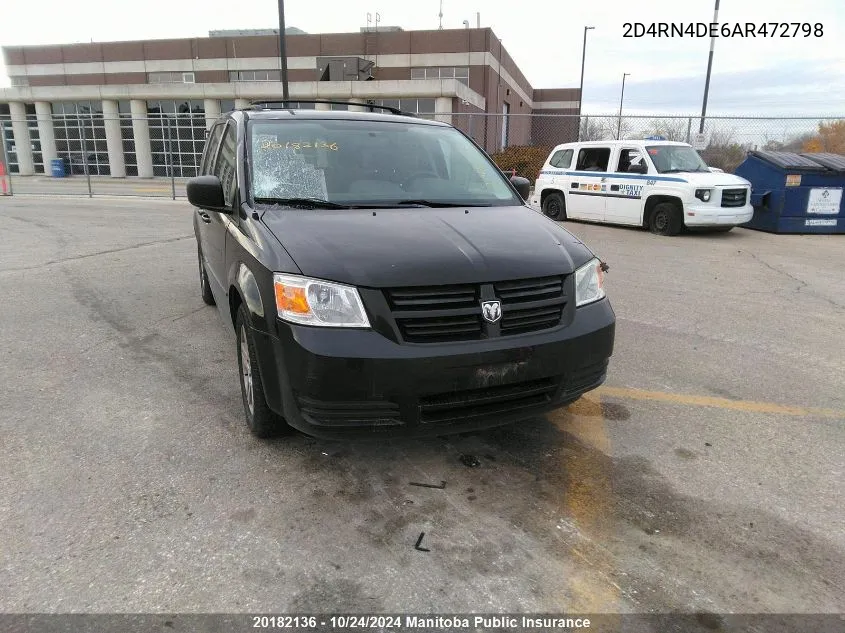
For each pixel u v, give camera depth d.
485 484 3.15
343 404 2.80
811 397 4.32
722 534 2.77
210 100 31.05
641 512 2.93
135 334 5.43
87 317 5.93
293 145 4.07
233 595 2.36
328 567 2.52
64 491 3.02
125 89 30.58
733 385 4.53
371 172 4.01
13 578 2.42
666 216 12.30
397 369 2.76
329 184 3.85
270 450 3.43
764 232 13.07
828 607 2.34
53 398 4.09
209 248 5.02
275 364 2.97
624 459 3.42
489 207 3.94
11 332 5.46
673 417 3.96
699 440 3.66
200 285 7.05
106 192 21.56
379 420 2.84
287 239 3.14
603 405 4.14
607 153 13.59
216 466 3.26
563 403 3.21
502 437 3.65
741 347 5.39
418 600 2.35
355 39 37.19
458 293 2.90
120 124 31.44
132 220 13.53
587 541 2.71
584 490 3.11
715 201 11.84
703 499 3.04
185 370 4.60
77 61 40.88
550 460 3.40
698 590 2.43
